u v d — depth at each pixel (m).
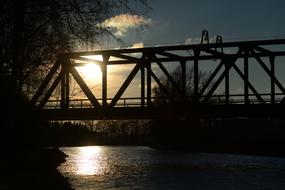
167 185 31.77
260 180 34.62
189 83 71.06
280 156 69.81
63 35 21.30
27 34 21.41
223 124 117.12
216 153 79.44
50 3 20.19
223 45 42.12
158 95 58.00
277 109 40.50
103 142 170.75
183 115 42.97
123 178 36.62
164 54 44.66
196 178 36.38
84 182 33.44
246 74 41.44
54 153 52.50
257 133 124.31
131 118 45.19
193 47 42.75
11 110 25.38
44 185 28.16
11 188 22.19
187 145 91.94
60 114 44.06
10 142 30.36
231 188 29.88
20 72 23.20
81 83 36.16
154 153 83.88
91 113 43.62
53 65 25.02
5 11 20.34
